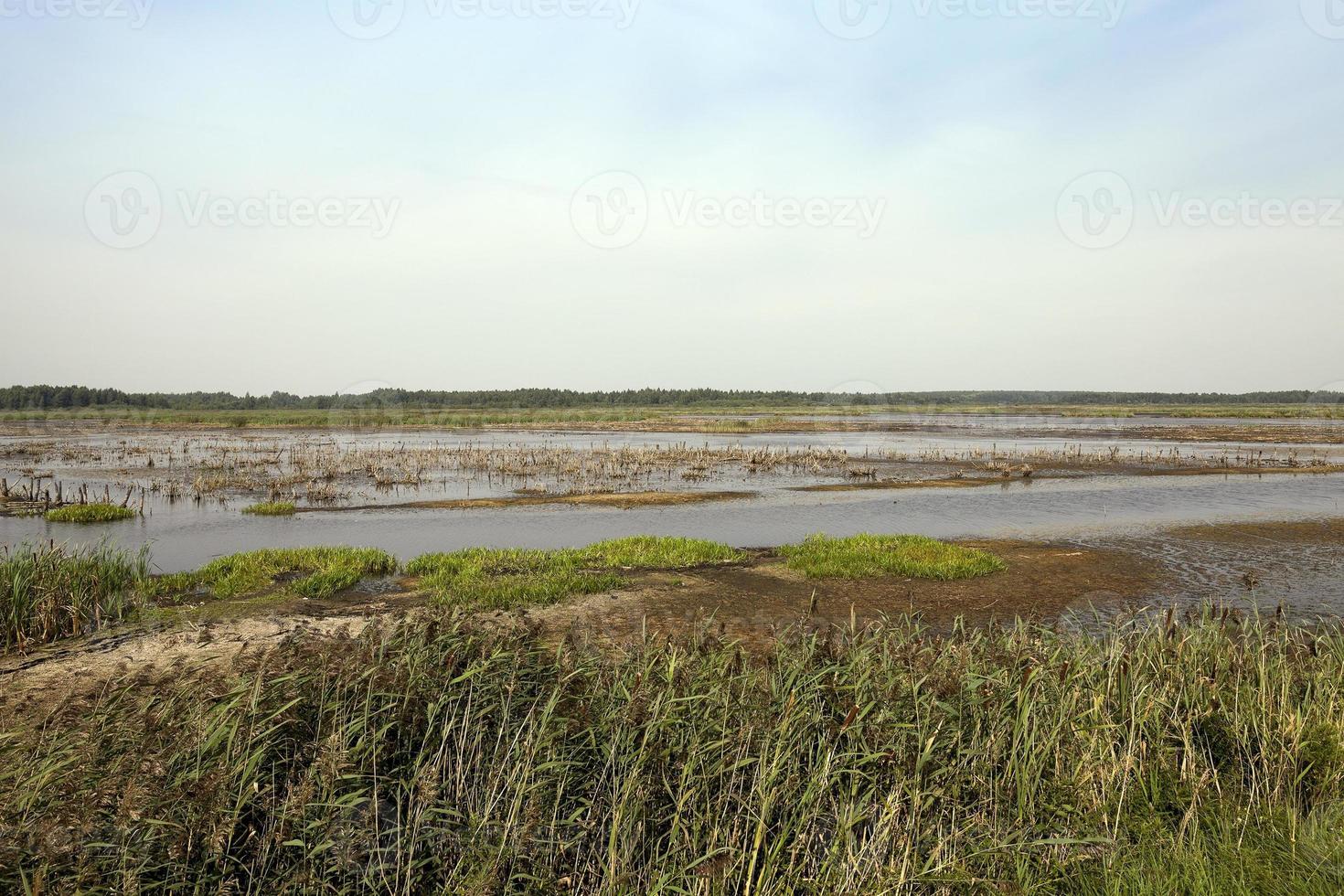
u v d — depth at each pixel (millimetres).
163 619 11820
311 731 5867
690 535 20875
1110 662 7043
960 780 5707
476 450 46000
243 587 13859
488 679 6516
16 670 9273
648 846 5285
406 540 20266
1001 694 6398
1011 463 39812
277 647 7137
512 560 16094
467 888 4461
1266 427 80062
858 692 6371
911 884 4840
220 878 4348
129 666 9383
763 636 10977
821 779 5395
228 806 4621
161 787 4539
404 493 29188
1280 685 7262
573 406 130625
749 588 14117
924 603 13211
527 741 5418
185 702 5836
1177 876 4906
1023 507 26031
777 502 27250
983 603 13172
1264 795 5957
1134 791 6012
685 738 5742
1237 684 6855
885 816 5168
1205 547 18438
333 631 10930
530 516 24328
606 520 23469
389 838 5250
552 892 4766
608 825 5379
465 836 4918
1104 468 37938
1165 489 30484
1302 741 6297
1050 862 5148
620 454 42000
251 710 5242
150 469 35344
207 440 56656
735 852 4973
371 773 5648
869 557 16156
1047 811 5633
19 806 4359
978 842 5320
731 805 5578
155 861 4328
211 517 23688
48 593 11062
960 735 5941
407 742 5891
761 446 53000
